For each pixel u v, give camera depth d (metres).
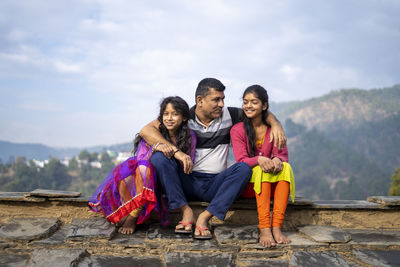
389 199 3.11
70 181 163.62
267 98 2.84
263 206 2.58
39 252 2.29
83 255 2.32
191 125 2.94
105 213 2.71
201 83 2.89
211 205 2.62
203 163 2.88
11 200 2.87
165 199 2.82
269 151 2.92
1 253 2.34
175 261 2.23
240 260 2.36
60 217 2.94
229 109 3.07
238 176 2.61
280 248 2.47
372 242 2.64
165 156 2.63
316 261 2.30
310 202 2.96
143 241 2.49
